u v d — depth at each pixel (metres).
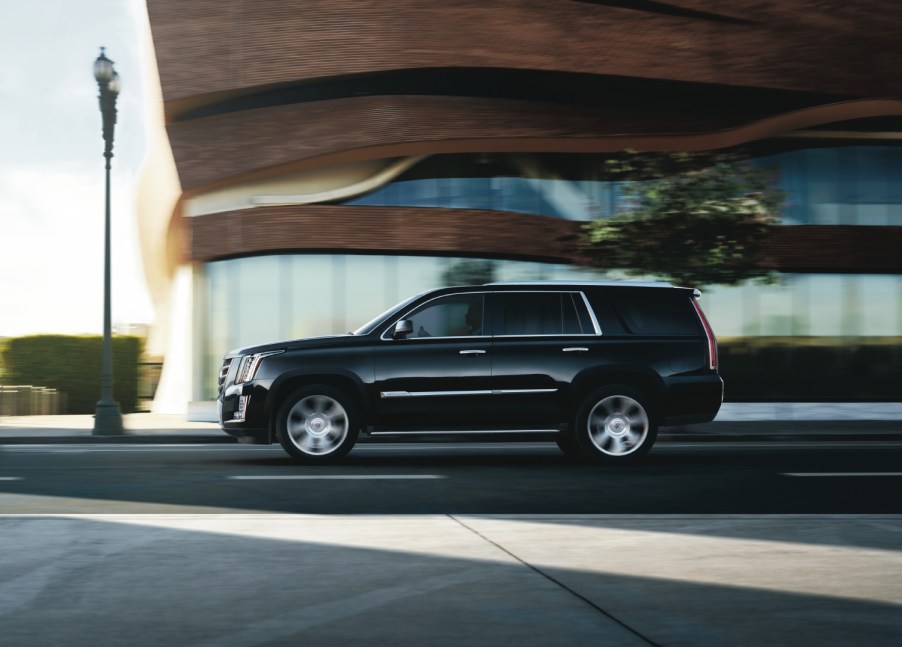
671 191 20.09
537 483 10.55
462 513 8.46
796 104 26.09
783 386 26.69
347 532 7.27
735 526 7.56
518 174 26.45
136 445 17.44
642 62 25.34
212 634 4.68
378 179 26.41
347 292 25.81
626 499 9.36
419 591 5.49
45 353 30.62
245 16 25.30
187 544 6.81
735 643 4.54
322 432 12.77
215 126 26.00
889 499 9.39
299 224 25.38
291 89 25.80
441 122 25.36
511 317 12.90
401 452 14.85
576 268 25.88
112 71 20.36
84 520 7.79
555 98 25.92
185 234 26.56
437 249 25.48
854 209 27.27
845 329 26.91
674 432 18.70
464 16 25.02
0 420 24.22
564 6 25.22
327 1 25.17
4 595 5.41
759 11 25.61
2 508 8.72
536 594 5.43
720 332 26.73
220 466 12.48
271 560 6.30
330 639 4.61
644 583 5.69
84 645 4.52
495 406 12.73
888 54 25.78
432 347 12.73
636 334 12.94
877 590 5.53
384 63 24.97
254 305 25.86
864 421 22.33
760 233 20.42
